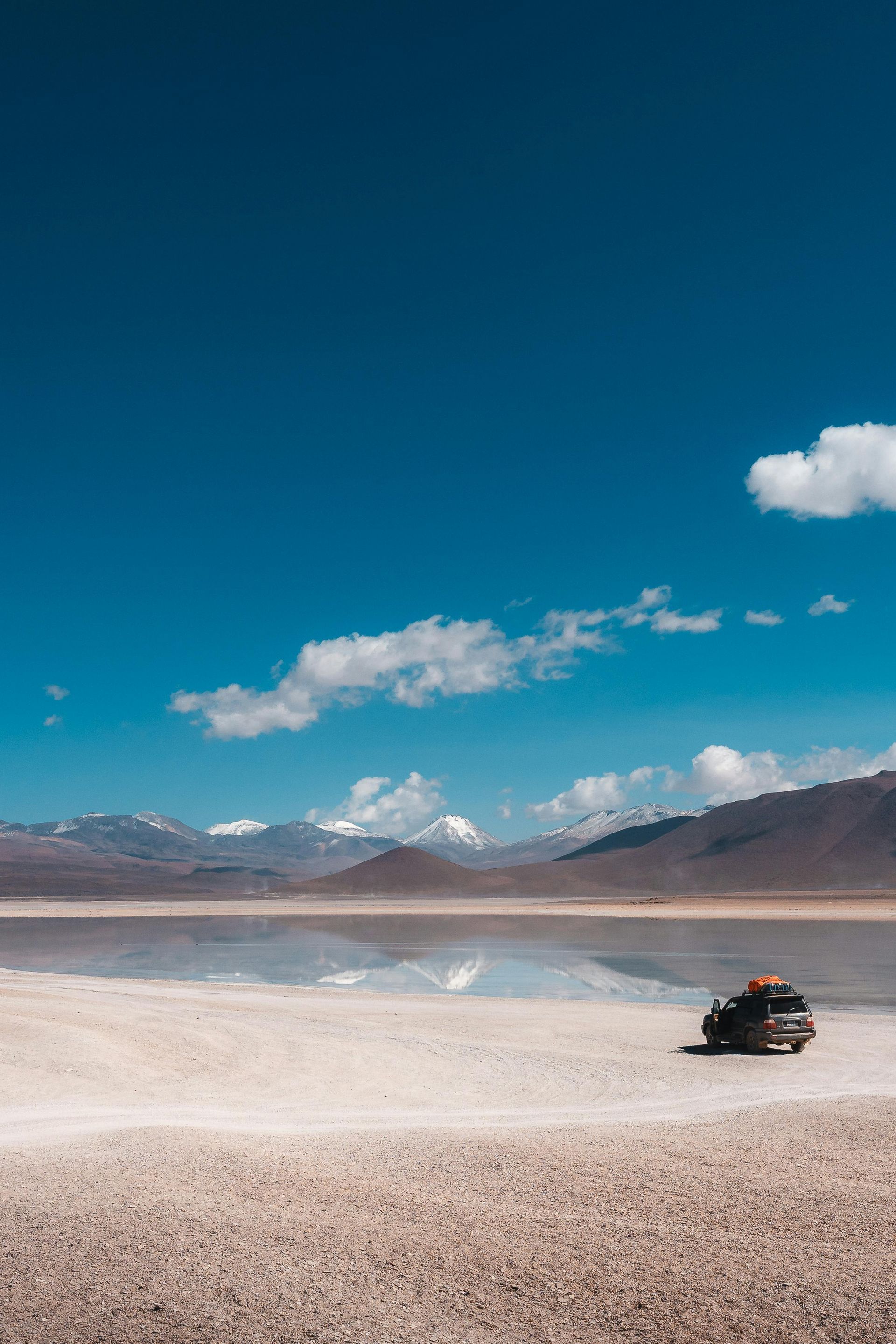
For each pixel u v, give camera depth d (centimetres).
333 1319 680
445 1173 1142
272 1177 1093
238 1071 2338
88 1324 656
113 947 7719
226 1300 707
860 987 4388
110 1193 997
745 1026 2686
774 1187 1072
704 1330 670
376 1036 2903
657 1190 1058
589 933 9075
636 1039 2947
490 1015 3519
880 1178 1120
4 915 14562
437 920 12562
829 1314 698
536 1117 1761
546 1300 724
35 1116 1769
